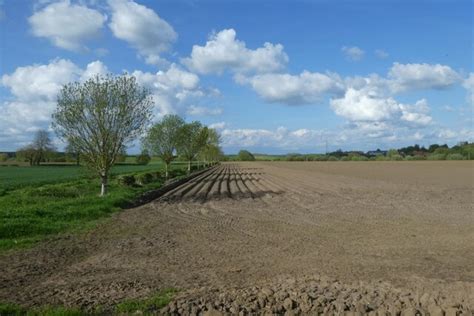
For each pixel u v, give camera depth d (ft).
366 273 38.19
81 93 99.71
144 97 104.58
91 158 101.09
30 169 302.25
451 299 29.58
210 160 402.93
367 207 90.27
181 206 91.56
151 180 157.07
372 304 29.12
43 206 75.82
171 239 55.01
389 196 112.98
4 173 245.04
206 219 73.31
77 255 45.52
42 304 29.73
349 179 189.37
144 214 78.02
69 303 29.81
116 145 101.71
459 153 471.62
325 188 140.46
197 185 156.35
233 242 53.47
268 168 346.13
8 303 29.73
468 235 58.13
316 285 33.37
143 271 39.42
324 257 45.09
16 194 104.27
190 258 44.73
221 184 161.89
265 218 74.74
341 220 72.28
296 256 45.65
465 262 42.75
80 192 107.65
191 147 244.01
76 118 99.25
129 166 373.20
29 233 55.57
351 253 47.09
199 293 31.42
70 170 285.84
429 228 64.03
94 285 34.58
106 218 71.31
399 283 34.55
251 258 44.73
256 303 28.99
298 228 64.28
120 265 41.65
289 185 155.74
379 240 54.80
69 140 99.86
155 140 187.01
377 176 209.46
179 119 192.24
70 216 69.15
